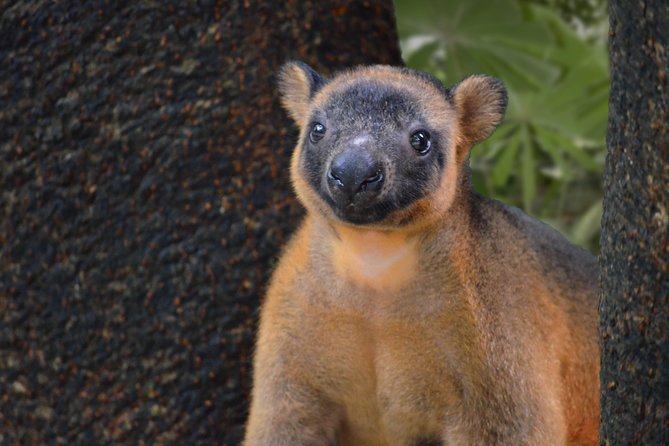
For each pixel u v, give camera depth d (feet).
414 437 27.07
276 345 26.66
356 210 24.77
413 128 25.68
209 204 27.84
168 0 27.63
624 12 18.98
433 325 25.80
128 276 27.50
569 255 29.68
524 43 43.88
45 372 27.63
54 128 27.37
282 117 28.35
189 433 27.81
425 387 26.30
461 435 26.12
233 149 28.02
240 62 28.12
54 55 27.35
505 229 27.63
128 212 27.50
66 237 27.45
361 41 30.09
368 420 27.20
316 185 25.84
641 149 19.21
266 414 26.68
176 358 27.68
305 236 26.78
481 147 49.24
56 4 27.32
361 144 24.88
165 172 27.63
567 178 52.11
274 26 28.66
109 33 27.43
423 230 25.66
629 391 20.25
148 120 27.55
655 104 18.84
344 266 25.88
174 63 27.68
